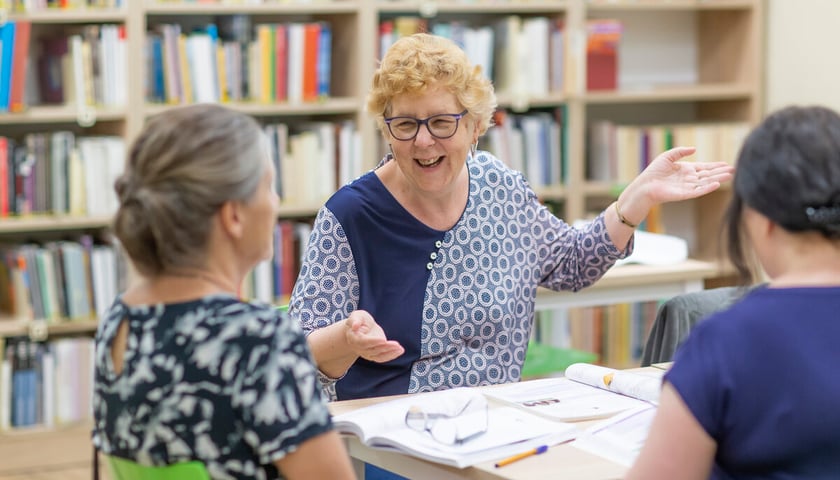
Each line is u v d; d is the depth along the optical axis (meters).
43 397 4.52
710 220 5.72
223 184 1.53
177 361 1.51
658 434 1.45
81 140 4.55
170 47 4.60
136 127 4.54
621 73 5.72
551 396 2.24
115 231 1.55
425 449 1.86
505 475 1.78
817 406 1.40
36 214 4.49
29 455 4.46
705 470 1.45
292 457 1.49
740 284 1.53
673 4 5.36
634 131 5.36
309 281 2.48
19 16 4.34
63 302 4.53
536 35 5.12
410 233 2.51
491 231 2.58
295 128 5.05
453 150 2.39
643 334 5.35
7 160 4.42
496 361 2.55
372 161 4.91
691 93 5.42
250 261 1.62
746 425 1.42
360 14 4.81
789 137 1.47
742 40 5.58
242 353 1.50
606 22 5.28
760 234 1.50
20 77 4.36
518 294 2.61
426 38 2.43
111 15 4.48
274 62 4.77
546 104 5.29
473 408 2.09
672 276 3.63
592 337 5.25
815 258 1.47
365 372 2.49
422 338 2.50
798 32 5.38
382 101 2.41
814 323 1.43
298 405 1.50
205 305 1.54
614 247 2.65
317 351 2.31
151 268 1.57
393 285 2.50
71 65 4.49
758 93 5.54
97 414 1.61
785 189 1.45
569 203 5.24
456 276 2.53
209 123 1.55
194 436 1.51
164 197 1.51
